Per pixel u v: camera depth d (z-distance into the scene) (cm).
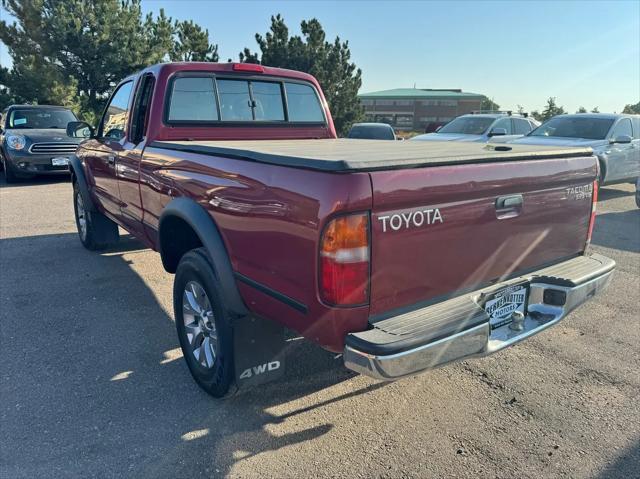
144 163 393
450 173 234
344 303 214
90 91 2942
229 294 278
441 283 246
